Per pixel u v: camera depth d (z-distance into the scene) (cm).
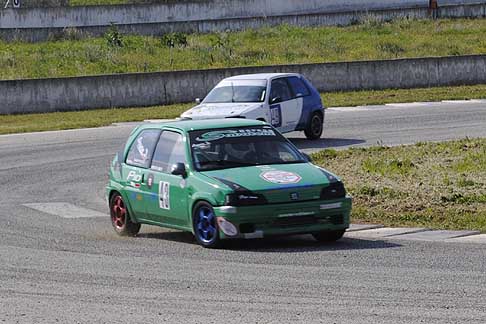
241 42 12394
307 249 2966
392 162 4706
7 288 2508
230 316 2131
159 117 7900
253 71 9094
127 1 16225
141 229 3575
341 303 2222
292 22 13350
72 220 3834
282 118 5988
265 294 2336
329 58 11400
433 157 4897
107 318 2152
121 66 11188
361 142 6091
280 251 2939
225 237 2947
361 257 2786
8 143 6719
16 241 3306
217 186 2973
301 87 6259
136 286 2477
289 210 2952
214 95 6034
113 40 12194
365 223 3462
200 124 3300
